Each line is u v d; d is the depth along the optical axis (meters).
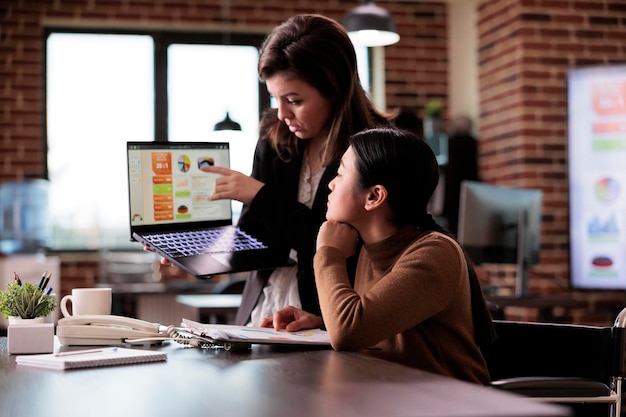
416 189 1.89
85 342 2.00
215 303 4.38
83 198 7.60
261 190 2.29
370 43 6.09
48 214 7.39
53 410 1.19
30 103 7.41
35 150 7.42
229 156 2.49
